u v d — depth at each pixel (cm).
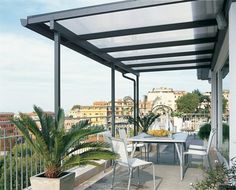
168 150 888
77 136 368
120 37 519
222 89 708
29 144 370
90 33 500
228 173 319
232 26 346
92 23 448
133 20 438
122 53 651
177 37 531
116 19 432
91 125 403
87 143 385
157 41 557
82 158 366
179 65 846
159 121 884
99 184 483
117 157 377
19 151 382
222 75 701
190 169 600
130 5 384
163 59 735
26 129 352
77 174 487
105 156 369
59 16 416
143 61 757
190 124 1302
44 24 443
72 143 366
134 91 941
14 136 371
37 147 362
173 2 366
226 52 554
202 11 405
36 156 402
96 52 593
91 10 403
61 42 509
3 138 350
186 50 637
